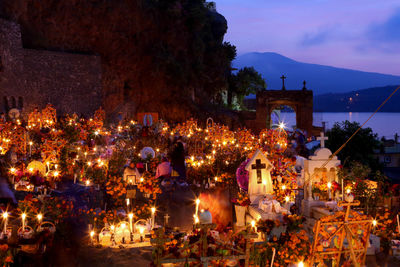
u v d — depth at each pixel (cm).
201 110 4950
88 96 4088
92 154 1573
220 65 5581
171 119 4834
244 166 1154
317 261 687
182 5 5053
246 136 2466
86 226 911
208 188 1373
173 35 4841
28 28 3725
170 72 4794
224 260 617
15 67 3322
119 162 1537
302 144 2161
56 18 3903
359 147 1666
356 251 693
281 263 695
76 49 4144
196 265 608
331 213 898
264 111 4906
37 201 922
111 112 4403
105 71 4381
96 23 4181
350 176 1034
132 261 746
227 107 5741
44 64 3672
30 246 725
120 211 967
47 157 1327
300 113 4825
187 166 1622
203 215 616
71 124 1794
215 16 5781
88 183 1215
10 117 2631
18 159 1393
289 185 1152
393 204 1023
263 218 945
